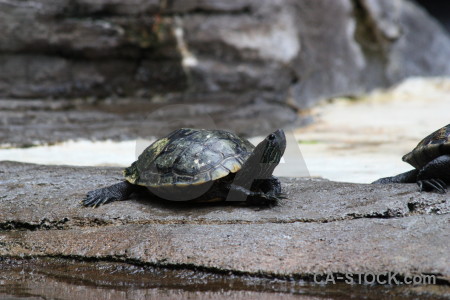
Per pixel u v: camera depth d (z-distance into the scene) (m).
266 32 25.97
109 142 16.83
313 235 7.07
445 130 8.34
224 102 24.14
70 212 8.21
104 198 8.43
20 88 21.78
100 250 7.48
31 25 21.55
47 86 22.20
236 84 25.31
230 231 7.35
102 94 23.23
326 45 28.41
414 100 27.75
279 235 7.15
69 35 22.16
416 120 21.78
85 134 17.70
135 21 23.34
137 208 8.25
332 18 28.61
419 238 6.70
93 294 6.60
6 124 18.52
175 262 6.99
